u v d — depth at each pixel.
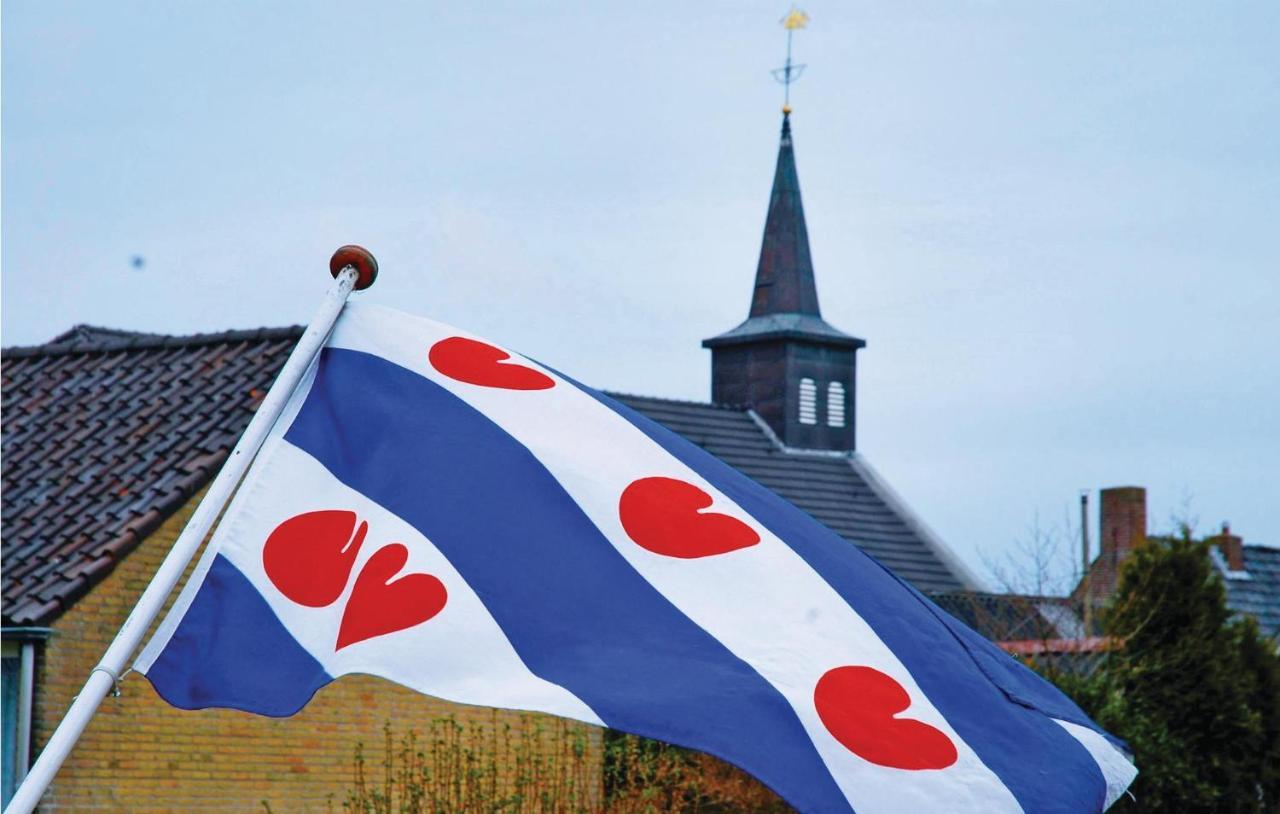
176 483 16.95
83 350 20.55
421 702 17.73
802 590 5.49
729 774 18.08
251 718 16.89
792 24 46.22
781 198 43.75
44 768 4.89
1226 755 20.14
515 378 5.96
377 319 6.01
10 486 18.19
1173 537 21.05
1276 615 35.09
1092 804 5.30
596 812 15.41
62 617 15.86
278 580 5.37
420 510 5.52
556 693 5.04
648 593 5.41
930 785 5.09
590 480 5.65
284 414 5.80
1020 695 5.56
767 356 40.41
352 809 15.54
